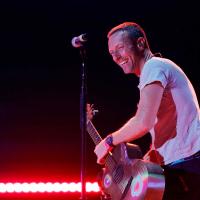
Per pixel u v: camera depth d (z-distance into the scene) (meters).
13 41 15.44
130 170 6.77
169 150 6.62
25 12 15.27
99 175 7.41
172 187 6.53
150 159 6.86
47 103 15.22
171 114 6.70
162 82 6.59
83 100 8.16
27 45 15.45
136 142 14.20
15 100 15.19
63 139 14.89
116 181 7.02
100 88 15.41
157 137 6.76
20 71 15.44
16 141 14.83
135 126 6.60
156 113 6.55
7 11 15.26
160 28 14.97
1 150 14.70
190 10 14.71
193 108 6.72
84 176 8.05
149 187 6.38
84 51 8.29
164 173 6.56
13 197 13.80
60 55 15.52
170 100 6.71
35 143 14.84
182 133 6.59
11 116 15.06
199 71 14.76
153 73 6.66
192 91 6.90
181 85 6.77
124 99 15.27
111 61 15.42
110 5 15.00
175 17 14.84
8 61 15.41
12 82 15.32
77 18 15.19
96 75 15.46
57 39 15.41
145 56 7.15
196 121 6.67
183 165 6.49
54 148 14.80
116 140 6.95
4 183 13.94
